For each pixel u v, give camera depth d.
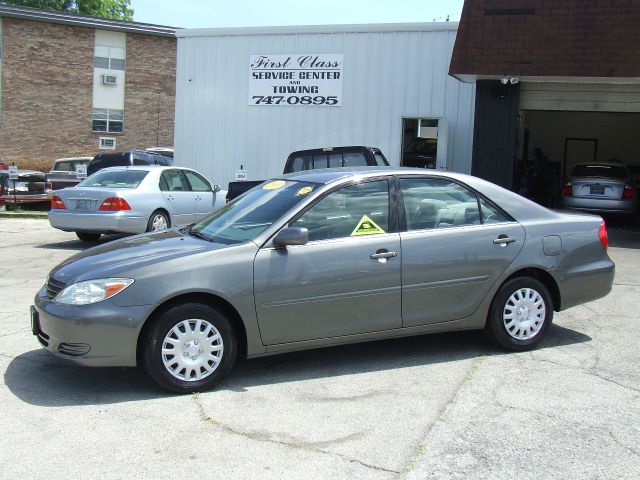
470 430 4.02
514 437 3.92
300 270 4.81
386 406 4.40
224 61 16.73
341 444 3.83
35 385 4.78
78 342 4.40
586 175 15.35
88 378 4.93
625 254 10.84
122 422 4.13
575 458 3.65
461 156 15.21
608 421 4.15
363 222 5.11
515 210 5.61
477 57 12.60
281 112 16.42
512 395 4.59
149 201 11.53
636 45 11.82
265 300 4.73
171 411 4.31
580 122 22.98
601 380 4.89
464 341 5.94
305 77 16.14
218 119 16.91
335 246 4.93
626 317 6.78
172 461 3.61
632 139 22.53
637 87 12.90
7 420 4.14
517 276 5.56
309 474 3.47
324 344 4.99
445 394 4.61
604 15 12.19
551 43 12.30
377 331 5.11
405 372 5.09
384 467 3.55
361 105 15.78
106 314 4.39
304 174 5.70
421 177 5.40
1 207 18.34
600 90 13.10
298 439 3.89
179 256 4.65
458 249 5.28
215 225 5.41
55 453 3.70
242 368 5.21
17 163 32.12
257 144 16.67
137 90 33.84
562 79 12.52
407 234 5.18
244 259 4.69
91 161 19.27
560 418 4.20
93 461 3.61
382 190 5.24
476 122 13.45
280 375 5.04
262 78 16.47
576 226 5.77
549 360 5.37
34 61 31.97
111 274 4.49
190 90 17.02
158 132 34.53
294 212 4.95
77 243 12.34
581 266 5.73
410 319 5.19
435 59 15.22
